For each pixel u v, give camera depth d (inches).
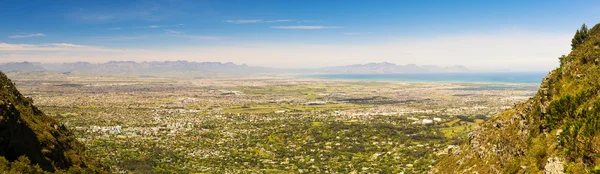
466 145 1914.4
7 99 1574.8
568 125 1083.3
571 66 1385.3
